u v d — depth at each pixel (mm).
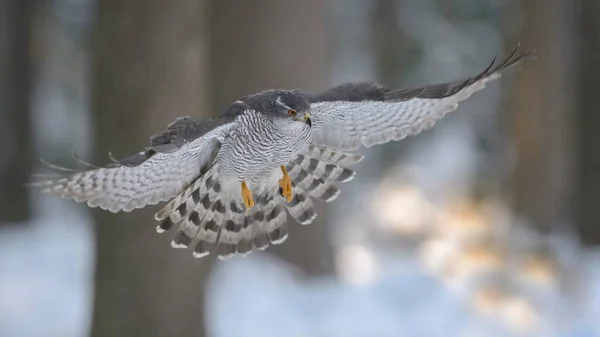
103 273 12148
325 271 16312
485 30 31234
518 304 15586
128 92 11711
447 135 31859
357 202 27688
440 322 14469
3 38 25109
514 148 23297
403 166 30531
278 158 7941
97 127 11938
